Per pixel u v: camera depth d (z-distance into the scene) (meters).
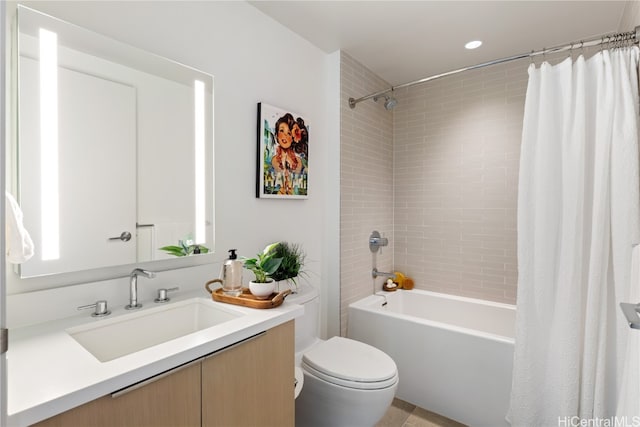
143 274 1.29
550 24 2.12
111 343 1.17
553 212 1.76
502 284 2.64
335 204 2.50
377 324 2.38
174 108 1.52
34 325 1.10
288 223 2.18
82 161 1.23
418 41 2.36
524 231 1.81
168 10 1.51
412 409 2.17
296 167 2.19
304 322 1.90
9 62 1.09
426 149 3.01
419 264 3.06
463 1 1.89
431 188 2.98
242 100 1.86
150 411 0.85
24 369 0.81
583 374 1.62
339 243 2.49
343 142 2.52
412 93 3.09
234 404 1.08
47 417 0.67
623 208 1.53
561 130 1.77
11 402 0.67
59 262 1.17
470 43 2.38
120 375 0.79
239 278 1.44
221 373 1.04
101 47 1.28
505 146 2.61
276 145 2.03
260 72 1.97
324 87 2.52
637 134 1.55
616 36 1.63
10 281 1.08
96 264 1.26
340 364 1.67
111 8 1.32
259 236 1.96
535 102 1.83
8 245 0.96
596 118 1.64
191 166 1.59
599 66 1.66
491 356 1.92
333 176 2.52
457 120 2.84
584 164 1.68
